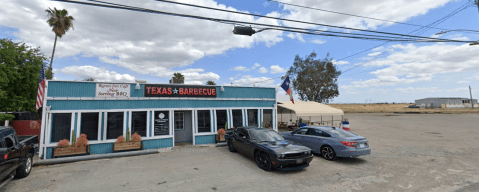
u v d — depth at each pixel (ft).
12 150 19.02
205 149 35.65
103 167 25.50
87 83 34.19
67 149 30.45
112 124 34.83
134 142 34.24
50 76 66.28
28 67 51.57
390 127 72.95
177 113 42.32
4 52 47.19
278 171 23.85
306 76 150.51
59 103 32.32
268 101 46.88
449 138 47.78
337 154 27.61
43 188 18.95
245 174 22.75
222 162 27.48
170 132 37.96
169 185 19.61
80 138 31.58
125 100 36.01
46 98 31.58
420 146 38.45
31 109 53.16
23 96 51.47
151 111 37.42
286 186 19.48
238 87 44.47
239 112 43.98
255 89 45.96
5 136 18.97
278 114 76.64
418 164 26.86
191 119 43.29
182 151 34.17
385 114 159.22
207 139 40.86
